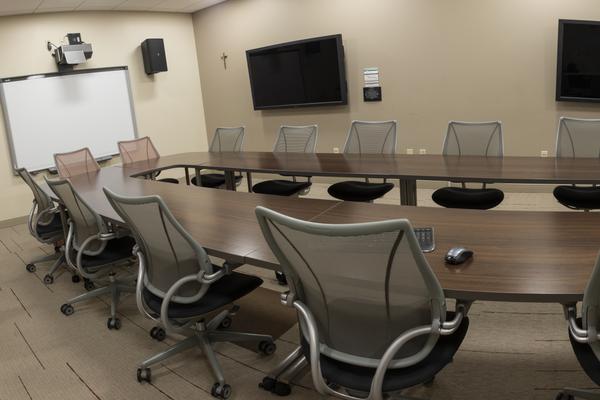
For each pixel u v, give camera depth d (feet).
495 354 7.77
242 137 17.51
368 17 19.19
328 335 5.32
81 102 21.74
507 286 4.79
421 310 4.78
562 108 16.34
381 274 4.62
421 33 18.19
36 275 13.50
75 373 8.33
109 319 9.87
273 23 21.91
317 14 20.47
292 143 15.98
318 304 5.26
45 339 9.66
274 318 9.62
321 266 4.83
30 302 11.64
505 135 17.48
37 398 7.71
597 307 4.47
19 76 20.07
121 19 22.61
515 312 9.12
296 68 21.26
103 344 9.25
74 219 10.01
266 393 7.26
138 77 23.44
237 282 7.52
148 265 7.48
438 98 18.42
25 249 16.28
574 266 5.16
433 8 17.74
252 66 22.74
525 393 6.75
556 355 7.63
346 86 20.22
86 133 22.04
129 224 7.11
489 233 6.42
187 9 23.85
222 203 9.51
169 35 24.29
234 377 7.75
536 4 16.01
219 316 8.71
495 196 11.37
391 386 4.81
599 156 11.66
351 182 14.06
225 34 23.82
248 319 9.62
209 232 7.57
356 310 5.00
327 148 21.74
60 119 21.24
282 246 5.06
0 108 19.80
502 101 17.28
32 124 20.54
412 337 4.68
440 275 5.18
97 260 9.81
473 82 17.62
